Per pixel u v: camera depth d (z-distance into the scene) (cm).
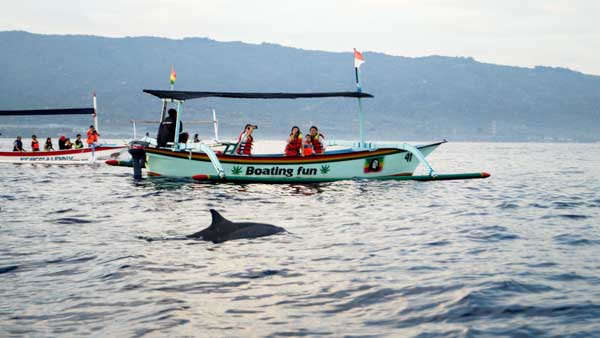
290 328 710
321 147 2867
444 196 2298
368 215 1734
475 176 2822
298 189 2461
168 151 2734
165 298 833
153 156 2764
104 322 729
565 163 5953
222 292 866
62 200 2081
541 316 750
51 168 3841
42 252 1156
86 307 792
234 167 2689
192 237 1294
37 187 2567
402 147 2862
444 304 805
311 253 1146
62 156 4266
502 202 2138
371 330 704
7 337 677
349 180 2820
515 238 1350
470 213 1808
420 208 1917
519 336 679
